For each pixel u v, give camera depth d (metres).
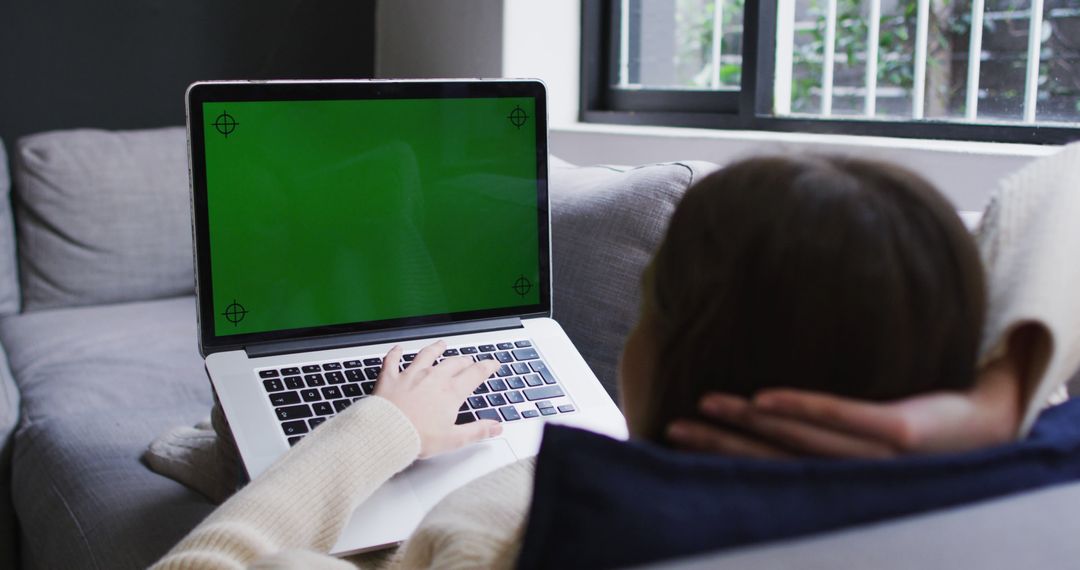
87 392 1.65
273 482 0.74
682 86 2.33
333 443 0.78
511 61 2.33
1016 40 1.74
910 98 1.93
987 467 0.41
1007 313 0.46
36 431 1.50
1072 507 0.40
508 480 0.61
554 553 0.37
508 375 1.01
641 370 0.48
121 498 1.18
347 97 1.05
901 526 0.37
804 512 0.38
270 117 1.02
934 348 0.42
